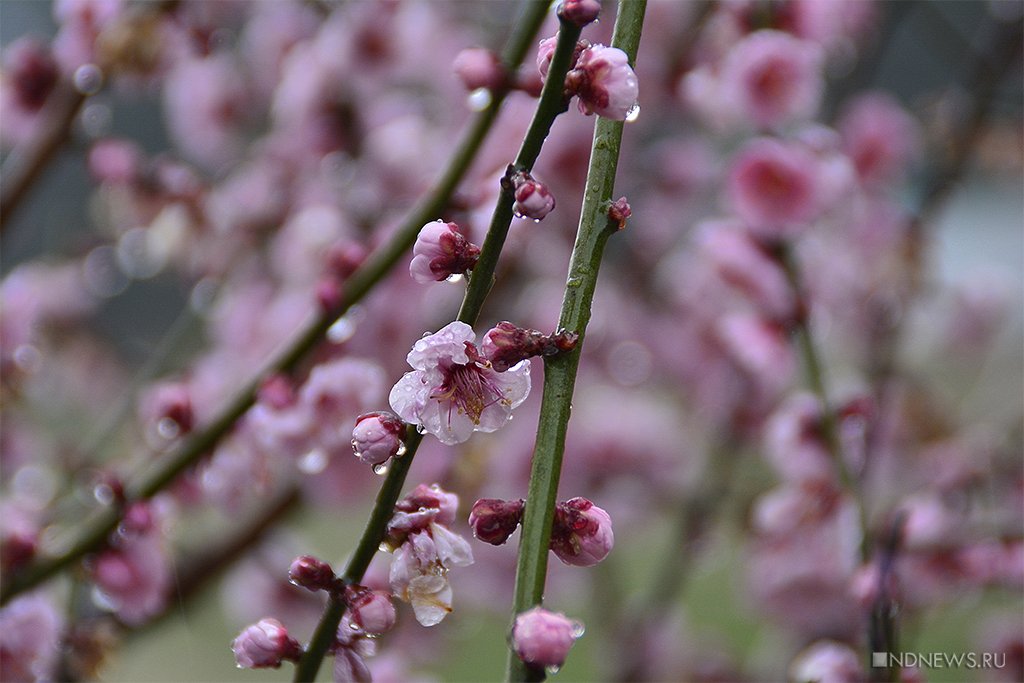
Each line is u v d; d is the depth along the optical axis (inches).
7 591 30.2
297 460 31.3
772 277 36.9
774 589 43.7
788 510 35.0
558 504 24.7
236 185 47.8
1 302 38.0
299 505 41.3
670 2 44.3
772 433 36.9
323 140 46.2
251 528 41.1
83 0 36.2
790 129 42.9
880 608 28.7
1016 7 46.2
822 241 46.8
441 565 25.2
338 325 31.5
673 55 44.5
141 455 40.0
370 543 25.2
